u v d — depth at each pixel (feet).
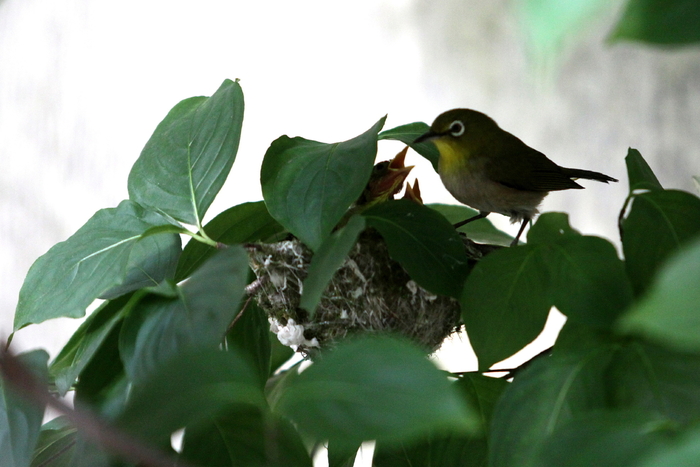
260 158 34.24
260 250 11.91
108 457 7.55
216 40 35.29
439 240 9.65
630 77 28.17
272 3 34.63
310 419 4.94
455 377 9.92
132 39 36.58
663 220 7.62
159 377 5.39
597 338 7.46
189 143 11.19
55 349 36.68
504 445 6.63
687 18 3.55
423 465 9.35
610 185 28.76
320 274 7.88
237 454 8.07
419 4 31.76
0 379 8.49
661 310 3.30
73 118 37.50
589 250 7.73
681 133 27.66
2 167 39.24
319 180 9.55
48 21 38.58
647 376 6.47
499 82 30.01
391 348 5.08
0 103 39.78
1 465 8.14
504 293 8.18
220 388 5.32
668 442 4.89
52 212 37.52
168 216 10.68
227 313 7.56
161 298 8.07
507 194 16.06
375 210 9.83
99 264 10.32
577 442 5.15
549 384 6.75
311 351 12.54
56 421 11.82
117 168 36.09
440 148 16.02
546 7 3.02
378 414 4.81
